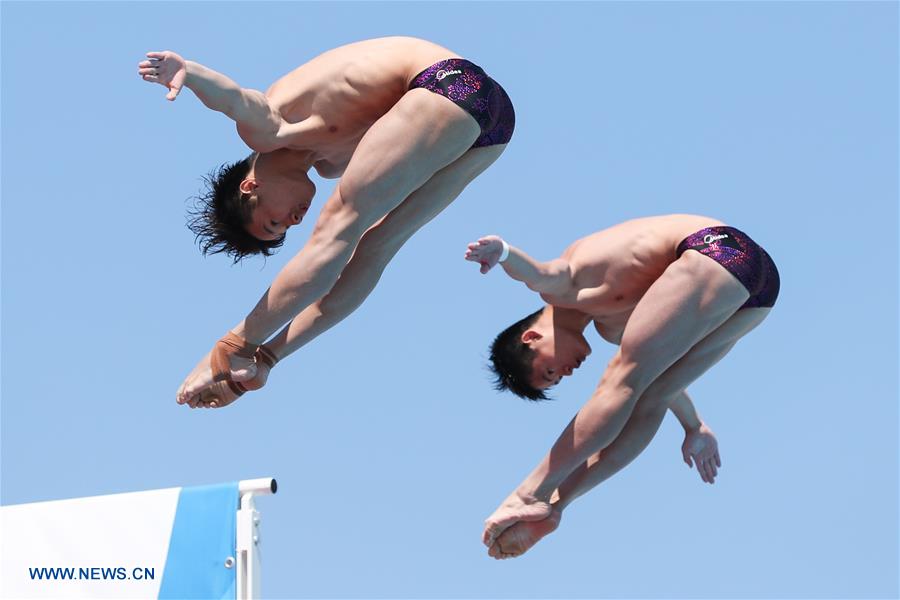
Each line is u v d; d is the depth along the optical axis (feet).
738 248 102.83
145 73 91.20
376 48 97.71
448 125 94.32
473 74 96.17
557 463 102.83
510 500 104.01
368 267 98.84
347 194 94.17
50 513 103.04
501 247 100.37
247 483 101.24
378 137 94.02
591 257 104.88
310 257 94.63
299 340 98.48
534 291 104.27
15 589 102.06
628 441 105.60
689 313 100.99
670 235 104.42
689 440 117.29
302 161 99.50
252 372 96.89
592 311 106.73
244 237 101.14
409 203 98.43
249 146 96.84
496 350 111.55
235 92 93.86
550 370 109.81
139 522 101.76
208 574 100.27
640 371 101.35
